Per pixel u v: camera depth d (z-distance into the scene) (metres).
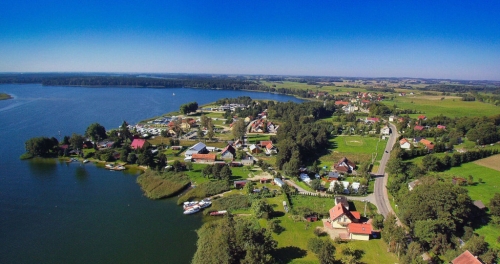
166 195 99.75
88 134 161.00
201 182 110.31
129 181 113.44
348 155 145.88
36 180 112.12
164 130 186.50
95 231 78.25
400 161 117.94
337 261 64.19
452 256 62.66
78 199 96.94
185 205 92.38
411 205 77.06
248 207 90.94
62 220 83.38
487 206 85.50
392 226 69.25
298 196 97.75
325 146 162.25
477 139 160.25
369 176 113.06
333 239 73.19
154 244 72.88
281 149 127.25
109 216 86.38
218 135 189.12
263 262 56.78
